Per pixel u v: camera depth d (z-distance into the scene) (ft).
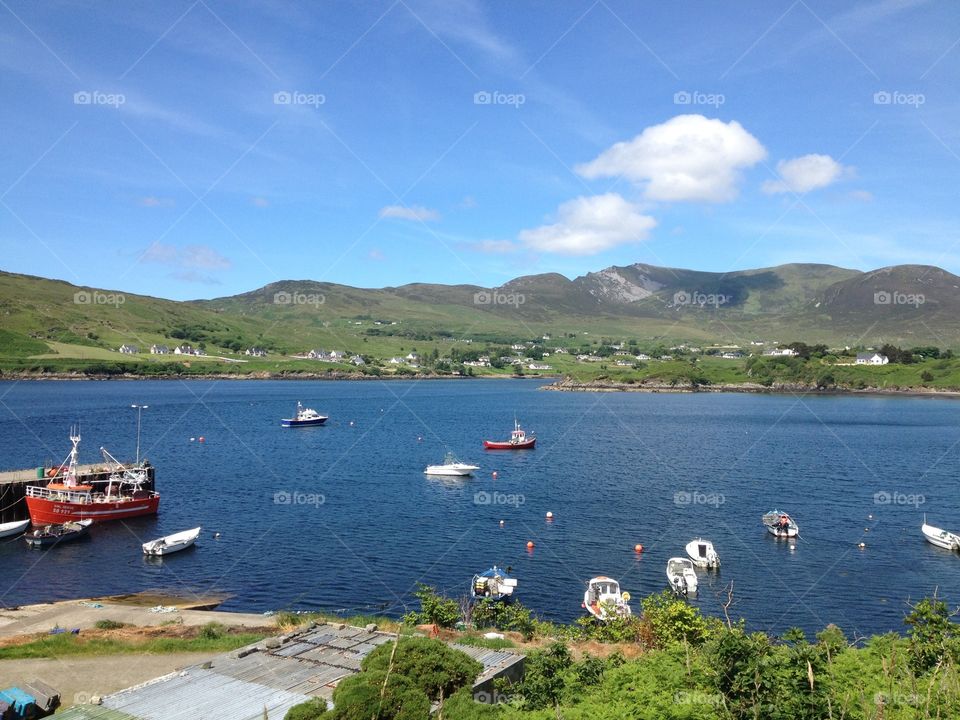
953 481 328.90
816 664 75.72
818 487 313.53
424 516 256.93
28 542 214.07
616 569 194.90
